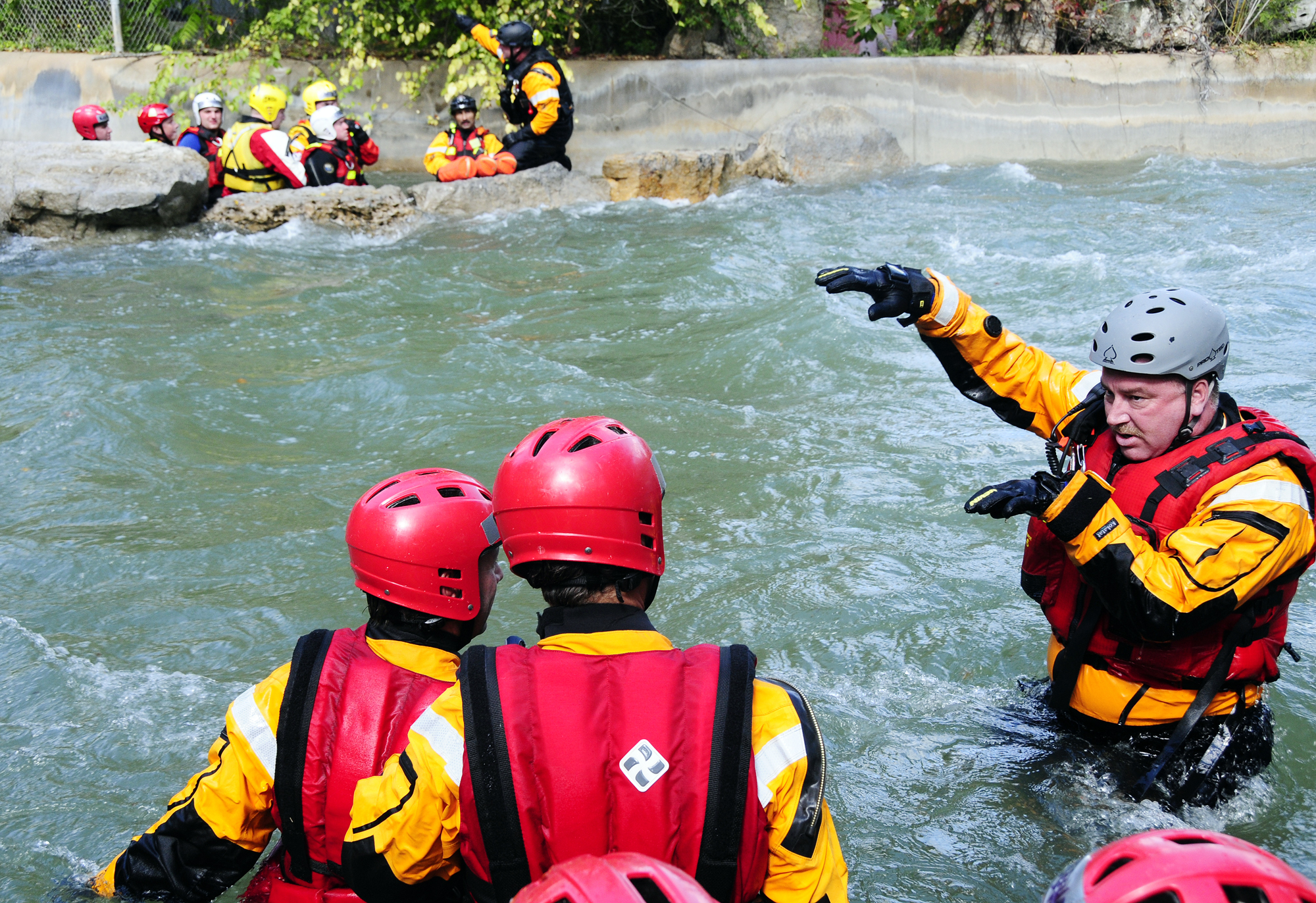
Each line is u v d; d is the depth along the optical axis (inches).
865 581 149.9
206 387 232.7
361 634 77.7
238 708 74.2
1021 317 271.4
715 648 61.6
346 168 431.2
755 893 59.8
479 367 245.1
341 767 71.0
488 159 446.3
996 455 194.5
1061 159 528.4
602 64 529.7
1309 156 516.4
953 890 91.8
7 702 123.7
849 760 110.0
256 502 181.0
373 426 215.6
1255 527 84.6
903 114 529.0
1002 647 132.6
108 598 149.3
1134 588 84.3
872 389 232.1
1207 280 290.8
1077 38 547.8
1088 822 97.0
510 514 66.9
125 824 101.1
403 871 61.1
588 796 56.7
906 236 361.1
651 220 408.2
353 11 510.0
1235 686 92.7
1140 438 91.7
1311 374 218.7
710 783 57.0
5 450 202.1
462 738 60.0
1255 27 538.0
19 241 370.9
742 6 548.4
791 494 180.7
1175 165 489.7
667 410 221.6
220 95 516.4
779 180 490.6
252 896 79.2
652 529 67.1
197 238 385.1
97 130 420.8
